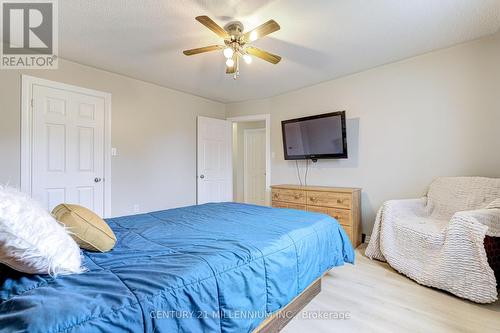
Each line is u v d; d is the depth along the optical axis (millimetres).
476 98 2562
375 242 2703
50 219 1009
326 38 2477
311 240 1696
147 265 1065
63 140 2969
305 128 3793
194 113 4457
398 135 3070
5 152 2600
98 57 2912
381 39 2506
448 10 2033
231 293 1093
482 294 1796
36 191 2775
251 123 6219
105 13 2072
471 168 2598
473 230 1845
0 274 930
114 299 797
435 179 2742
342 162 3590
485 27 2307
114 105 3406
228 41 2160
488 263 1836
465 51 2609
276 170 4438
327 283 2174
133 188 3625
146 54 2830
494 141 2475
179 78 3596
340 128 3420
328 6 1971
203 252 1214
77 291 833
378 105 3223
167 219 2004
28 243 839
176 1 1922
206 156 4586
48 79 2850
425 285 2100
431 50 2770
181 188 4242
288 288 1407
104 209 3309
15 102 2652
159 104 3924
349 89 3488
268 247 1373
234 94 4395
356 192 3174
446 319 1660
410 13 2070
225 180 4914
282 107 4340
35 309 708
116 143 3438
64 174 2979
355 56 2895
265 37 2453
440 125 2777
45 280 914
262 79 3631
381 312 1744
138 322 786
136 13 2070
